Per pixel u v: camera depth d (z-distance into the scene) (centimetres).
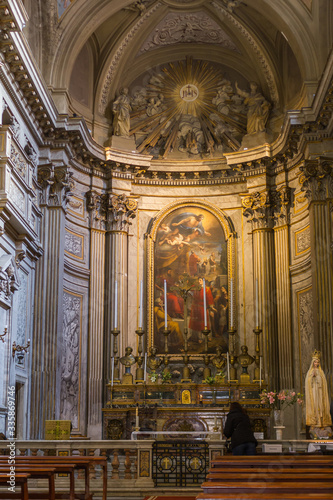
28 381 1307
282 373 1507
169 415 1238
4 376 1122
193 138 1736
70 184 1484
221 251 1655
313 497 360
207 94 1764
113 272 1600
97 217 1619
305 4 1476
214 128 1739
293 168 1585
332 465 560
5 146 1103
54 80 1488
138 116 1748
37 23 1477
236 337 1588
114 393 1307
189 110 1762
